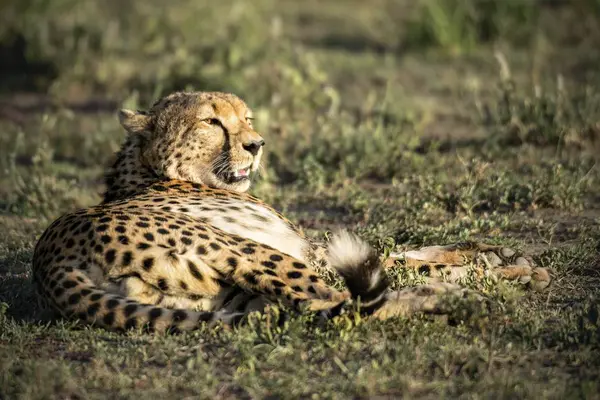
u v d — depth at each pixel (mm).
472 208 11688
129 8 28344
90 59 22812
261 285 7793
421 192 12125
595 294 8547
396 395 6527
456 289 7793
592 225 10961
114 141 16312
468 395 6387
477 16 25125
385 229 10688
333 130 15820
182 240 7895
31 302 8828
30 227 12164
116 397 6637
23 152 17062
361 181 14016
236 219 8977
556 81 19812
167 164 9992
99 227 7965
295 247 9094
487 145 14945
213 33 24312
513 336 7426
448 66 23125
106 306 7598
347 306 7430
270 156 15000
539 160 14070
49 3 26578
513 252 9250
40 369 6887
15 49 25062
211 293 7875
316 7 32906
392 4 33812
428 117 17000
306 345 7344
